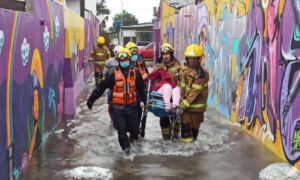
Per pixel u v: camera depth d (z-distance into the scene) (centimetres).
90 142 655
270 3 632
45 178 485
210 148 619
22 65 520
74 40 1116
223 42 902
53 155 580
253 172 514
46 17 675
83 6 1978
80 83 1312
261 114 659
